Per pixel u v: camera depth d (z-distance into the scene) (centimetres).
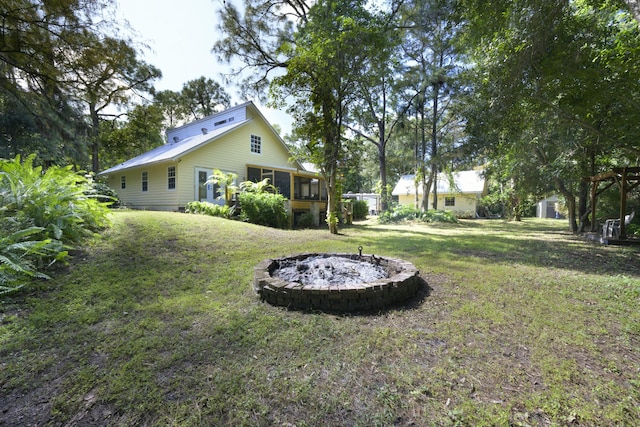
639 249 620
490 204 2188
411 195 2481
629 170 698
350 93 835
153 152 1444
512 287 340
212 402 145
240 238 594
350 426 132
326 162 824
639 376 170
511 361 185
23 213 365
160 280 337
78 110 896
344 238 742
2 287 256
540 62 504
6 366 172
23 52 676
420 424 133
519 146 938
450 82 1370
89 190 501
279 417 137
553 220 1836
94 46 728
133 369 172
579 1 531
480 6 548
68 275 323
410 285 304
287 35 1254
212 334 217
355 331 225
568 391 156
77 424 131
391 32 975
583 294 315
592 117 650
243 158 1336
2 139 1111
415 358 188
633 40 500
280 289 275
